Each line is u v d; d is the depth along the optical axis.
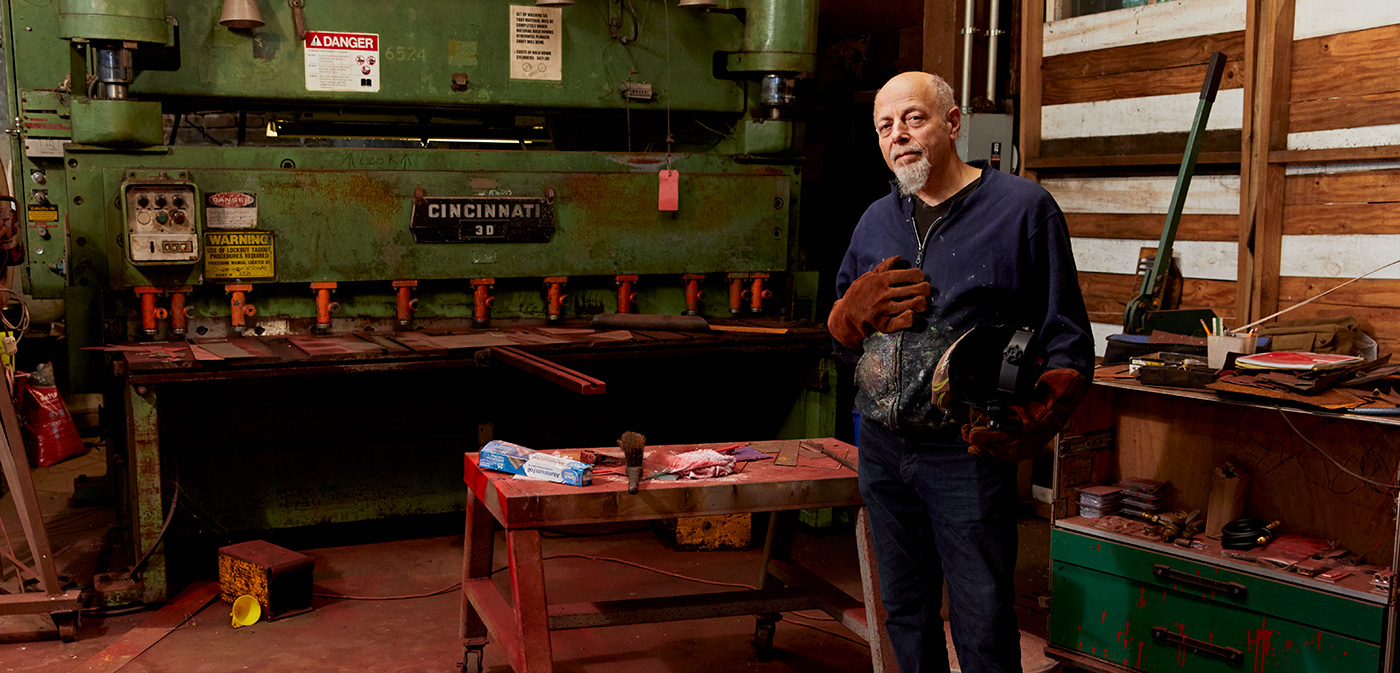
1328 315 3.21
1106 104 3.87
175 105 3.89
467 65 3.99
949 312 2.16
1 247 3.11
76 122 3.44
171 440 3.57
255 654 3.05
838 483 2.56
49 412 5.11
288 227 3.71
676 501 2.42
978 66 4.48
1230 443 3.07
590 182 4.11
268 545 3.49
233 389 3.72
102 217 3.57
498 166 4.02
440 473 4.08
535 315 4.22
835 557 4.00
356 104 3.90
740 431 4.61
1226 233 3.55
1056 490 3.02
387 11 3.85
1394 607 2.37
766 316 4.59
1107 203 3.92
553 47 4.10
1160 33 3.66
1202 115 3.13
